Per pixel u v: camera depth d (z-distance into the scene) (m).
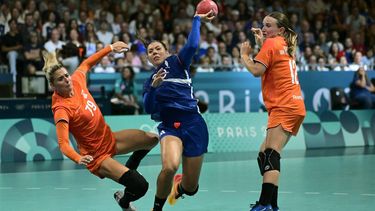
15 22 22.33
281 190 12.75
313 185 13.40
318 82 24.08
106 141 9.51
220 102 22.94
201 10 9.32
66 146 8.95
